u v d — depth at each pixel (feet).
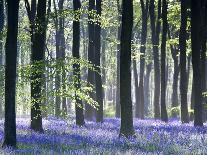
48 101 61.93
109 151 38.11
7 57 45.14
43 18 67.15
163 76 111.55
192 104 128.06
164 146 44.42
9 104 44.93
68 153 37.01
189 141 48.37
